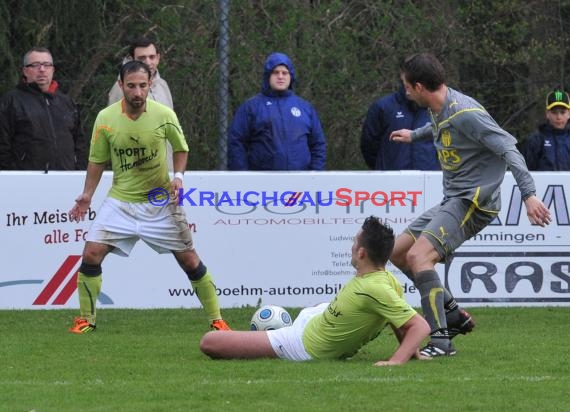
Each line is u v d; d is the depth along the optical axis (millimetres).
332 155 44250
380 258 22609
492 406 18328
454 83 48188
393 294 22359
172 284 33500
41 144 33656
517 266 33969
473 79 49812
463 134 24016
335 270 33625
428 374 21359
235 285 33438
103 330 29125
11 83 42906
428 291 24125
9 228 32750
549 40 51406
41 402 18688
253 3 44344
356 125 44438
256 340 23422
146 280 33406
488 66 49719
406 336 22609
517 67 50719
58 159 33875
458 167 24406
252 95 43062
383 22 45781
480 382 20500
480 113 23719
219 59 40750
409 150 35469
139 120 28203
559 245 33969
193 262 29062
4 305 32875
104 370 22203
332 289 33656
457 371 21859
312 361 22922
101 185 32938
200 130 42625
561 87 49781
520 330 29297
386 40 46031
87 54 44094
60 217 32875
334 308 22828
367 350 25312
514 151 23422
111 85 43000
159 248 28953
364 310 22484
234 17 43469
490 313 32719
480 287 33906
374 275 22609
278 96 34469
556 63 51156
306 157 34531
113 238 28672
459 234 24312
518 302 34031
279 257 33469
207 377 21109
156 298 33469
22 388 20062
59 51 44031
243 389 19703
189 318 31609
